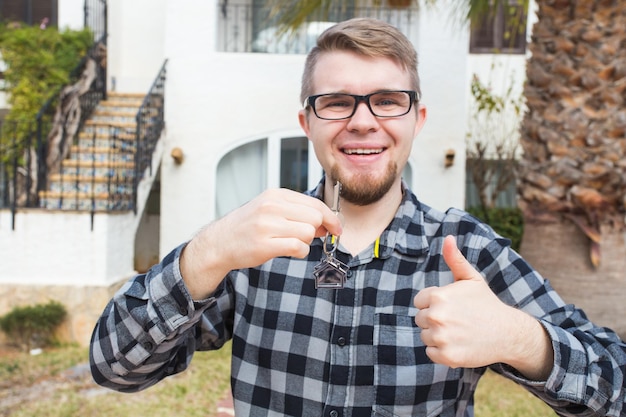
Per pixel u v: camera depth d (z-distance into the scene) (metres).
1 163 7.64
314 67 1.32
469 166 8.78
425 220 1.36
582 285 4.28
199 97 7.37
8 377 4.55
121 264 5.98
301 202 0.98
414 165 7.21
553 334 1.02
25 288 5.48
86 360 4.98
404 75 1.30
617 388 1.04
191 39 7.37
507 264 1.28
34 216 5.55
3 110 8.38
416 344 1.23
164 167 7.35
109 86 8.92
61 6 8.55
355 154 1.28
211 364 4.96
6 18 8.80
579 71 4.09
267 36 7.93
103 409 3.90
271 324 1.29
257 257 0.95
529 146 4.41
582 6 4.06
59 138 6.98
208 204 7.36
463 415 1.25
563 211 4.30
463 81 7.20
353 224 1.35
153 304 1.06
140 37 9.12
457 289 0.91
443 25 7.14
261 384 1.29
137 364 1.12
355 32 1.26
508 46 9.07
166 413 3.84
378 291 1.27
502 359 0.96
